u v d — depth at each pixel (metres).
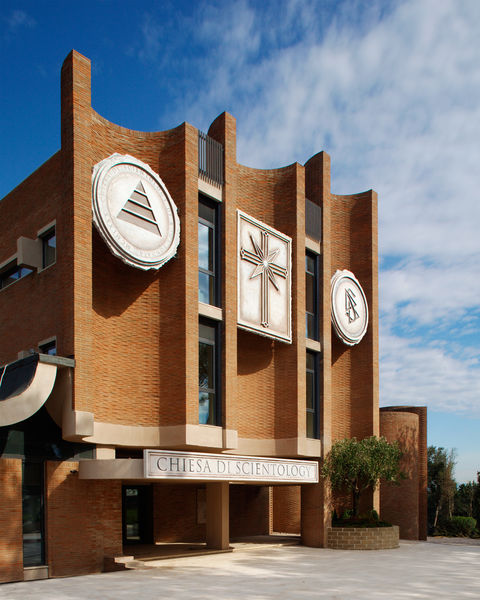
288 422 23.23
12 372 16.94
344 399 28.20
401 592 13.64
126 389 18.58
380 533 24.11
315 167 27.25
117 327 18.72
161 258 18.55
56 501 16.55
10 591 13.20
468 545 28.00
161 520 24.08
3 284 22.72
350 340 27.42
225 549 21.83
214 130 22.36
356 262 29.41
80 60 18.08
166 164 20.02
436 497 49.16
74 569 16.61
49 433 16.75
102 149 18.97
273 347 24.06
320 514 24.11
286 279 23.69
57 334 17.59
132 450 20.02
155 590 13.34
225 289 20.72
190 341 18.66
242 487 29.03
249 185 24.73
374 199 29.56
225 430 19.73
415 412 33.78
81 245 17.19
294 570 17.11
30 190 20.91
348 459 24.25
